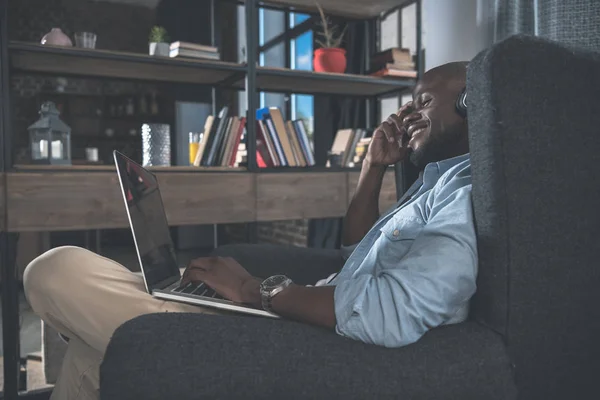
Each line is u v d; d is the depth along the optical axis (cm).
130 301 79
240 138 236
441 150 95
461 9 272
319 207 235
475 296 72
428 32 295
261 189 223
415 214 86
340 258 127
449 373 64
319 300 69
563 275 71
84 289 78
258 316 77
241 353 62
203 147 227
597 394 77
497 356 66
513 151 66
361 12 294
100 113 549
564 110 69
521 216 67
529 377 70
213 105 289
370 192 127
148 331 63
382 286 67
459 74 90
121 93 552
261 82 265
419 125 94
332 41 273
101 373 61
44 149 206
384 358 64
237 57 471
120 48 554
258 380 61
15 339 182
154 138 237
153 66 224
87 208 193
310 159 252
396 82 263
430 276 66
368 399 62
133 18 557
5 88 184
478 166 70
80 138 543
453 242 69
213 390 61
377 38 316
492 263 68
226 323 66
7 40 185
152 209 105
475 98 69
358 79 255
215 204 215
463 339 67
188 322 65
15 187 183
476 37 261
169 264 105
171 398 60
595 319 74
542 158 68
